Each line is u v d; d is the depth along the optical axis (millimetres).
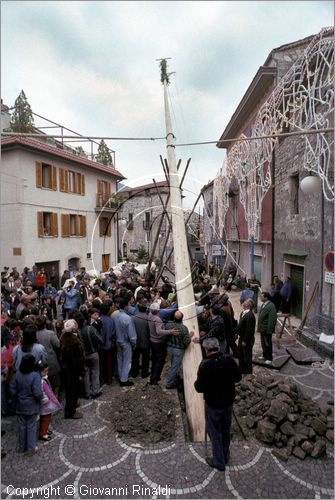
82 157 18094
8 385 4102
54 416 4141
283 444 3434
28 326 3791
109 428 3848
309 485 2928
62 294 8609
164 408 4141
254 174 9477
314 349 6496
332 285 6699
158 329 4613
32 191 14562
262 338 5879
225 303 5711
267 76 10656
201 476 3055
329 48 4688
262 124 7836
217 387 3078
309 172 7363
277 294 8930
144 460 3291
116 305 5715
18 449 3461
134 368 5441
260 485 2936
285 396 3818
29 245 14391
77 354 3992
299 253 8242
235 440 3533
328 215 6906
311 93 5281
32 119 16188
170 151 5746
